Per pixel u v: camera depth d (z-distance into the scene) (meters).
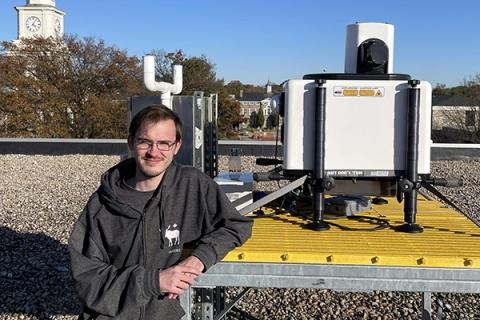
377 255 2.20
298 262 2.21
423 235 2.54
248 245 2.34
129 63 28.91
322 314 4.42
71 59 28.28
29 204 9.09
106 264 2.03
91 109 27.59
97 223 2.08
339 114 2.49
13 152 16.94
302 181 2.52
